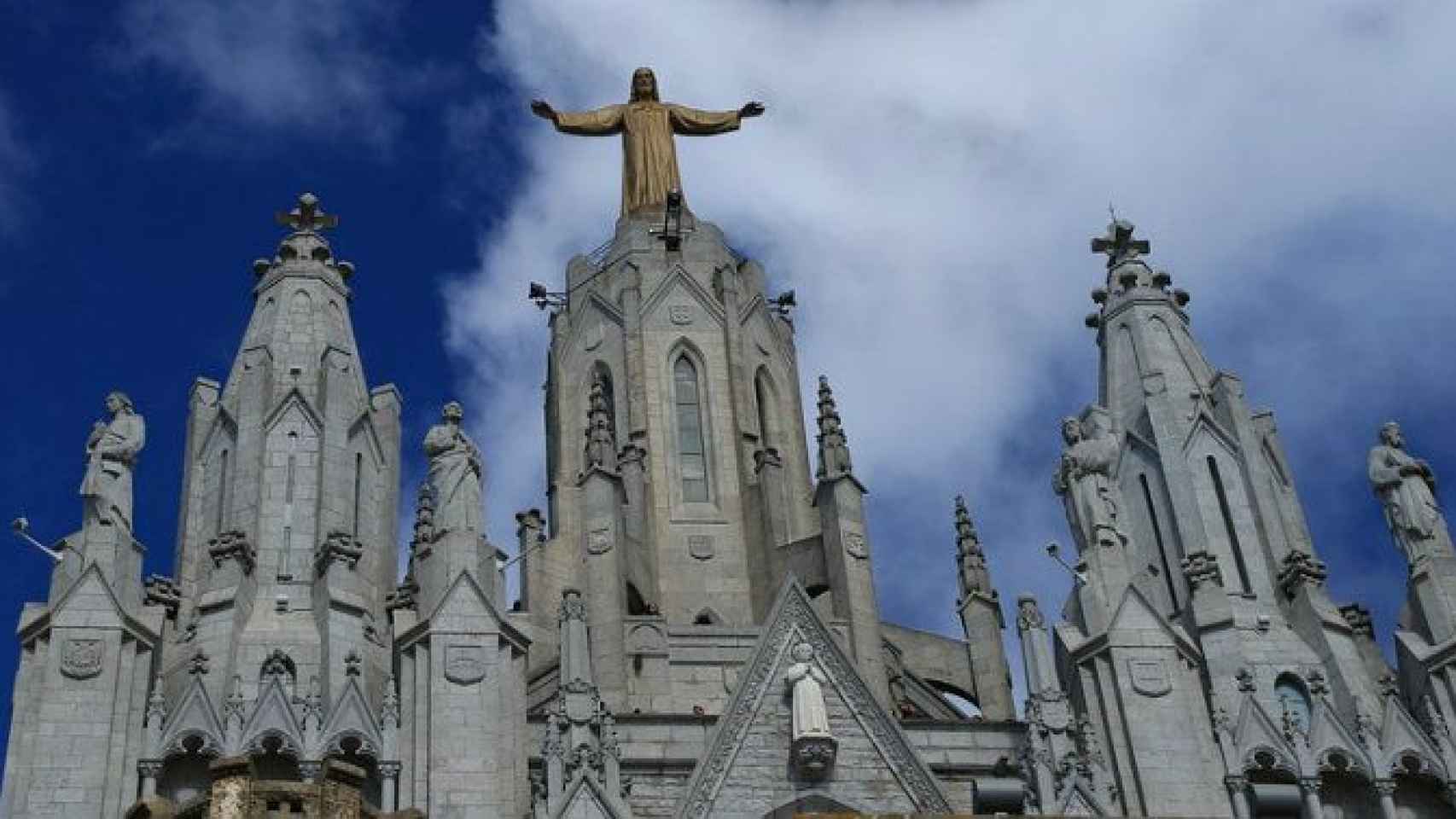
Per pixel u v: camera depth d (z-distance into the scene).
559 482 67.31
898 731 53.53
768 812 52.28
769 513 66.50
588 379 71.62
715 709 59.00
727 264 74.12
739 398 69.94
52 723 47.88
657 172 76.69
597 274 73.75
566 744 50.62
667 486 68.00
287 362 57.69
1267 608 56.72
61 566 50.25
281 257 60.69
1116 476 60.59
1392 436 58.72
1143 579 56.72
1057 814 48.94
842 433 65.38
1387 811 52.16
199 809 38.81
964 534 66.00
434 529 53.00
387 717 49.66
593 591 60.59
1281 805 45.25
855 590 62.25
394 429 57.88
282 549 53.66
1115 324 63.69
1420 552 56.28
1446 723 53.50
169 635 52.53
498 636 51.16
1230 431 60.34
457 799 48.62
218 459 56.31
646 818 53.47
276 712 49.19
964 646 65.75
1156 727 52.84
